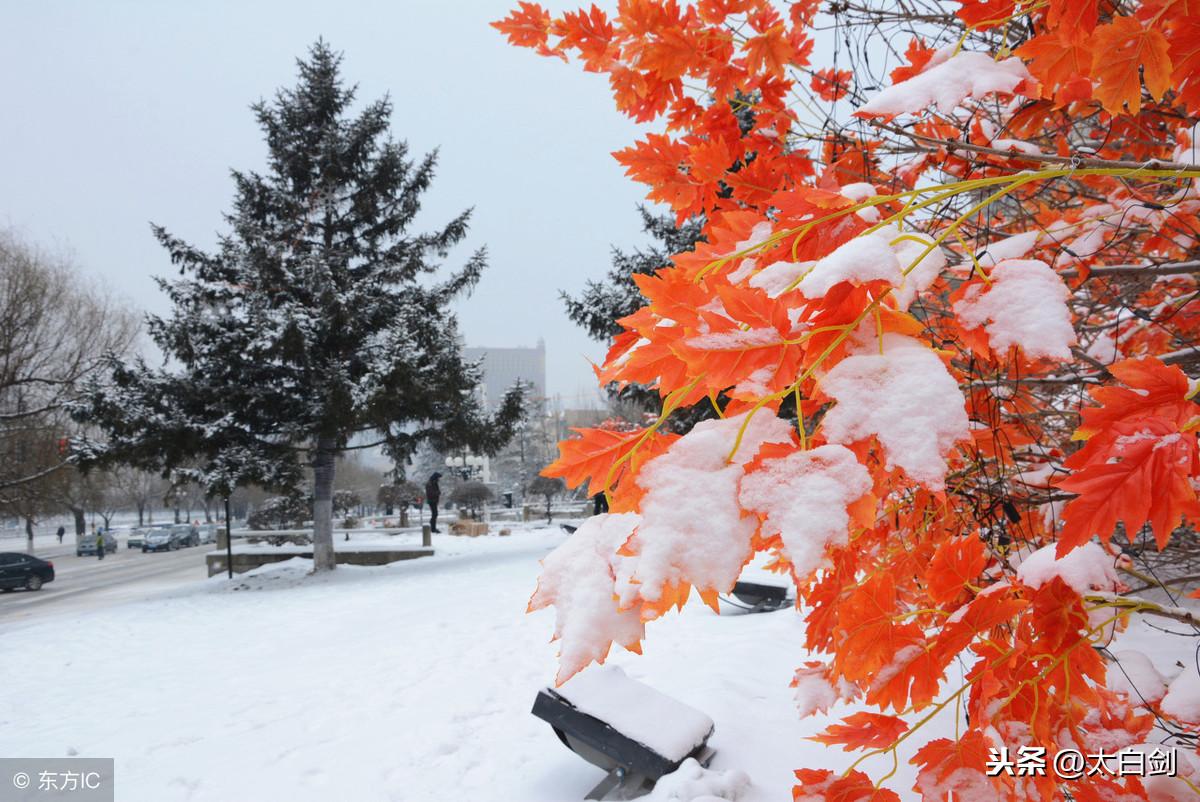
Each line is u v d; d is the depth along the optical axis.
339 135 19.06
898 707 1.05
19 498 26.42
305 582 15.99
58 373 25.64
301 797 3.79
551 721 3.43
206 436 15.67
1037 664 1.07
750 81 2.06
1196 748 1.28
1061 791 1.05
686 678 4.57
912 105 1.21
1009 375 1.35
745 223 1.09
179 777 4.28
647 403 13.13
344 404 15.82
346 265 19.17
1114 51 0.91
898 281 0.66
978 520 1.51
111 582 24.73
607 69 2.06
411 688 5.62
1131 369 0.72
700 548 0.61
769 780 3.10
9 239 24.59
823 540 0.57
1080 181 1.79
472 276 19.00
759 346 0.71
